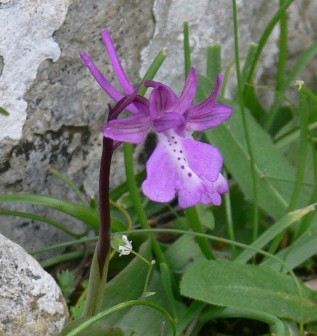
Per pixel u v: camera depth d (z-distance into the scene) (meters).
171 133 0.14
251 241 0.22
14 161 0.20
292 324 0.19
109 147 0.14
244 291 0.18
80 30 0.20
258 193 0.22
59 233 0.22
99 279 0.16
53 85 0.20
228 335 0.20
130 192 0.20
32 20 0.19
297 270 0.22
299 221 0.22
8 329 0.16
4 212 0.20
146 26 0.21
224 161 0.22
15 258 0.17
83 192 0.22
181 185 0.14
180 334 0.18
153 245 0.20
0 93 0.19
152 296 0.19
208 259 0.20
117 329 0.16
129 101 0.14
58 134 0.21
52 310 0.17
